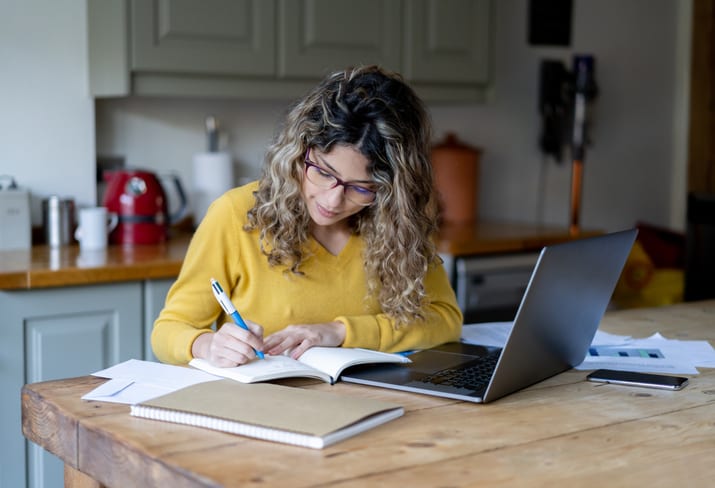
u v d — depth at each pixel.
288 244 1.67
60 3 2.84
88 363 2.46
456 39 3.38
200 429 1.14
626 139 4.48
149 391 1.31
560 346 1.47
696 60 4.55
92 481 1.21
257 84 2.96
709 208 2.70
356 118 1.54
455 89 3.44
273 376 1.35
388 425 1.19
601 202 4.44
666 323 1.98
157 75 2.77
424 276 1.71
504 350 1.29
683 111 4.63
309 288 1.72
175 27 2.74
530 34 4.05
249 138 3.38
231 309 1.48
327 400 1.23
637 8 4.43
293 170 1.62
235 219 1.71
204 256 1.69
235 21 2.85
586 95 3.88
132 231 2.86
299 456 1.05
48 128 2.86
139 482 1.07
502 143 4.05
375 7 3.15
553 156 4.21
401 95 1.61
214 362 1.42
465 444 1.12
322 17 3.03
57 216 2.79
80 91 2.90
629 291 3.65
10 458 2.37
